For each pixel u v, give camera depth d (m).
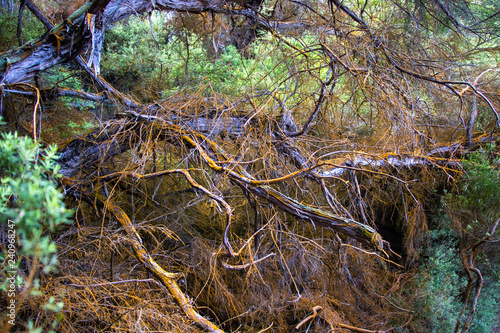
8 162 0.95
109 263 2.96
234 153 3.70
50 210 0.80
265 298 3.33
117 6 3.41
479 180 3.95
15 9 5.41
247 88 5.08
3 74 2.83
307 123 3.71
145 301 2.26
